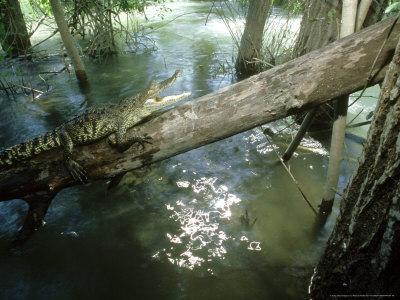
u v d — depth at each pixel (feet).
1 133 19.40
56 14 22.80
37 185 11.45
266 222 12.72
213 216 13.12
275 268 10.78
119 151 11.26
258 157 16.65
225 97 10.26
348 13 10.20
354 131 18.02
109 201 14.23
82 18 34.04
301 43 17.11
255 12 23.73
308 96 9.64
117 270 10.99
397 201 6.27
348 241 7.97
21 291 10.36
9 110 22.03
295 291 9.98
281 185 14.70
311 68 9.54
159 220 13.06
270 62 24.58
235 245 11.73
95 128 11.25
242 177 15.28
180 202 13.94
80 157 11.46
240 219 12.87
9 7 28.14
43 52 32.73
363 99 21.26
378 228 6.97
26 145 11.62
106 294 10.16
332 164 11.80
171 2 52.75
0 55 27.12
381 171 6.95
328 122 18.26
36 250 11.93
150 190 14.73
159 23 41.45
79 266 11.20
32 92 23.35
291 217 12.94
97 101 22.85
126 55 31.91
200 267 10.92
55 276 10.85
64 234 12.59
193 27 39.34
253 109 9.93
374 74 9.27
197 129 10.38
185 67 27.99
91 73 27.91
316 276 9.60
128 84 25.29
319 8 15.46
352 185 8.22
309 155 16.51
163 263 11.14
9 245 12.21
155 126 10.78
